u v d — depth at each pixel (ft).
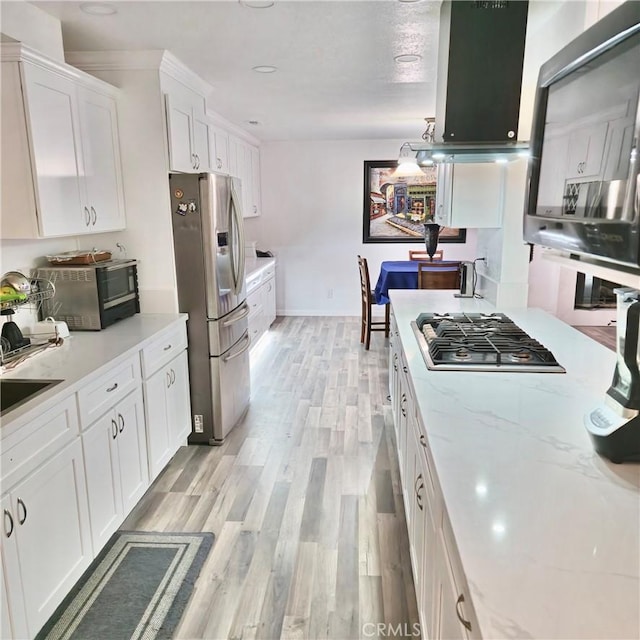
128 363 8.16
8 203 7.56
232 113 15.85
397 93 13.04
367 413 12.96
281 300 24.61
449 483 3.88
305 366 16.80
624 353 4.05
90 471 7.06
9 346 7.76
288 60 10.09
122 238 10.61
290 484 9.68
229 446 11.24
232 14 7.76
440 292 12.41
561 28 7.39
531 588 2.82
